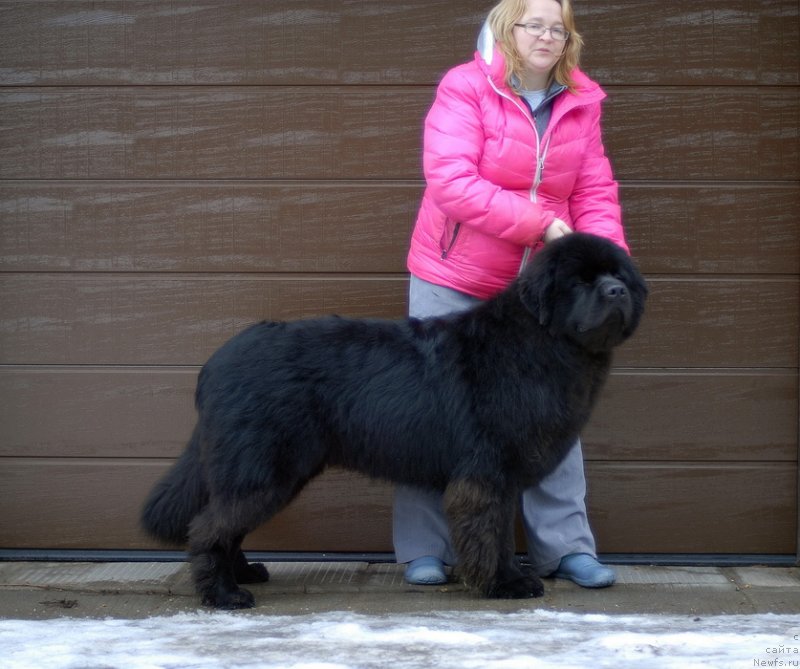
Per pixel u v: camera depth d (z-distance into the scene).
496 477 4.77
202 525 4.83
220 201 5.68
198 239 5.70
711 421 5.68
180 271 5.71
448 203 4.82
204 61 5.64
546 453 4.80
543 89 5.05
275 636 4.40
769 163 5.60
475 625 4.56
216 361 4.89
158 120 5.66
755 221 5.63
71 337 5.71
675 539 5.72
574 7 5.58
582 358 4.73
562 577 5.38
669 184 5.63
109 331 5.71
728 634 4.38
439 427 4.81
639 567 5.66
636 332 5.66
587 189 5.17
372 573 5.54
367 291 5.70
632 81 5.59
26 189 5.67
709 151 5.61
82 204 5.68
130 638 4.39
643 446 5.70
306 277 5.71
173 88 5.65
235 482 4.72
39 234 5.69
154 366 5.72
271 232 5.68
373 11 5.59
